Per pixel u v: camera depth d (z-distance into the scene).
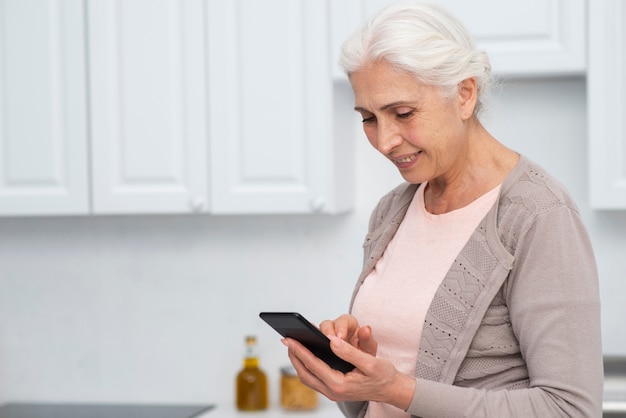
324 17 3.04
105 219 3.61
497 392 1.59
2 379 3.71
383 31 1.60
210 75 3.13
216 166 3.15
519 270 1.61
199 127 3.16
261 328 3.51
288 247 3.47
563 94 3.21
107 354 3.63
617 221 3.17
